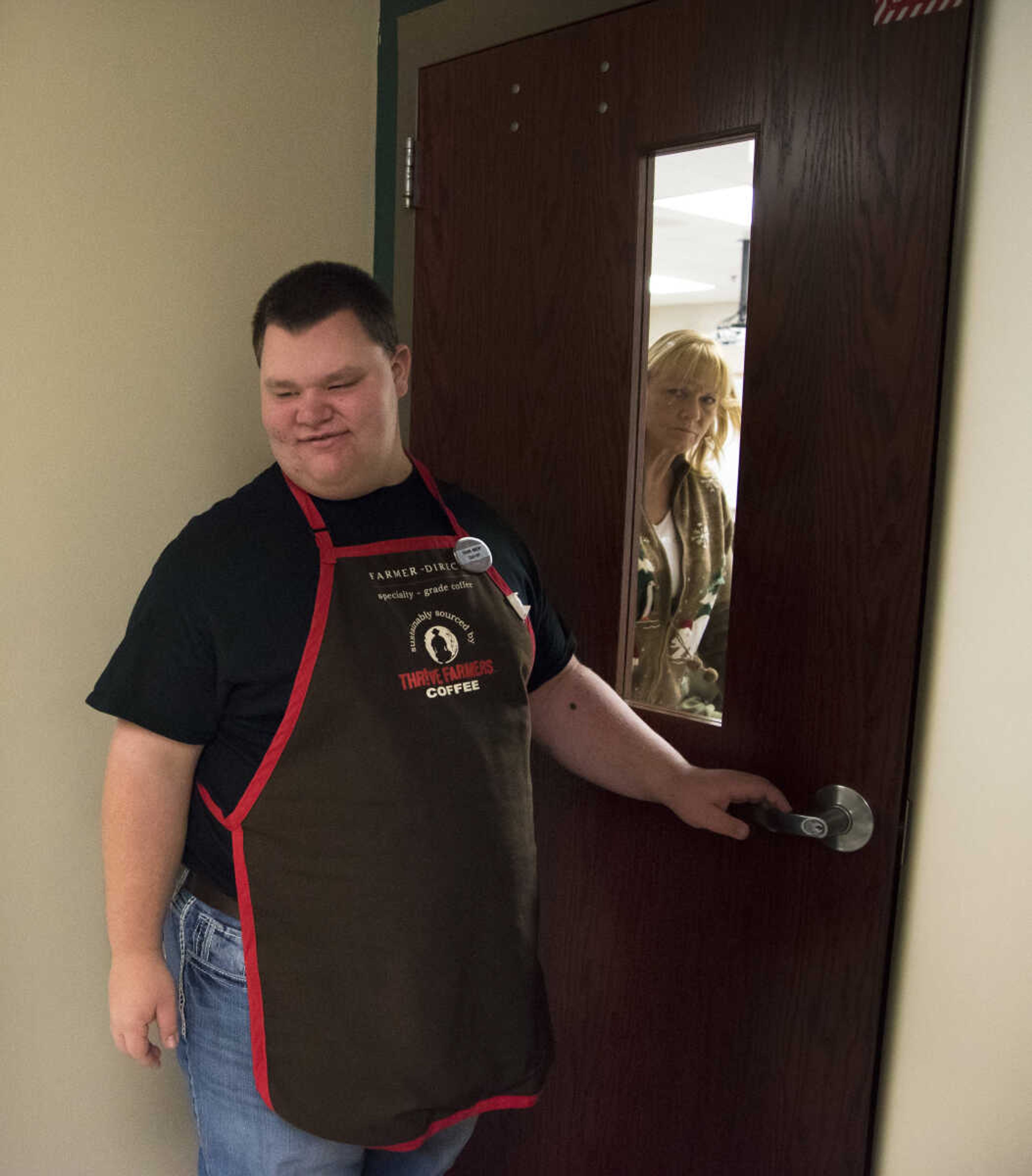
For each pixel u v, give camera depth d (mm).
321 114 1589
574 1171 1565
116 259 1403
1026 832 1119
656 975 1439
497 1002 1162
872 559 1179
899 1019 1239
